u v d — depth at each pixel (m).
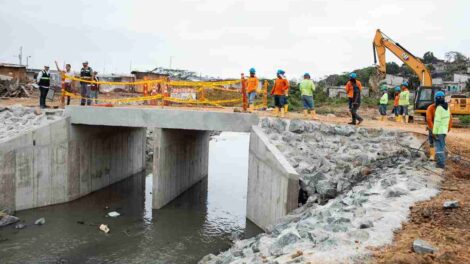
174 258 13.55
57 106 21.41
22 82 38.22
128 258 13.45
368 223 8.81
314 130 16.98
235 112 18.61
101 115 18.69
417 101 22.53
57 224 16.16
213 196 21.33
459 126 23.06
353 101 17.72
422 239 8.04
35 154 17.41
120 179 23.83
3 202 16.42
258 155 16.44
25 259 13.06
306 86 19.19
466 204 9.69
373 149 15.65
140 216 17.67
